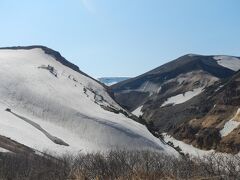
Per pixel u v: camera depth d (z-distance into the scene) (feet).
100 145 291.38
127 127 319.47
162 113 494.18
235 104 351.67
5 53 465.88
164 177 36.40
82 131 308.19
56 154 152.97
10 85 342.85
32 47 515.91
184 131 376.07
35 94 340.80
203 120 360.89
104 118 328.90
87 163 51.85
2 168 65.05
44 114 318.45
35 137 228.63
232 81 395.14
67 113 324.39
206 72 621.72
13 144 165.17
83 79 463.42
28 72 389.80
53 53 511.81
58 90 371.76
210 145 312.71
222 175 31.50
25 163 73.87
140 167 39.68
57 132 285.02
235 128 301.02
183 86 593.42
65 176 49.98
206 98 446.19
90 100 385.70
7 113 278.67
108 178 41.88
